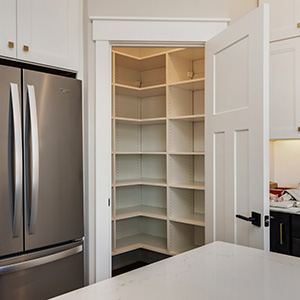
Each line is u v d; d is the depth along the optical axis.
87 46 2.38
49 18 2.23
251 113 1.86
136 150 4.07
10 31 2.03
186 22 2.38
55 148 2.10
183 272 1.02
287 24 2.37
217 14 2.40
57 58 2.27
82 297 0.85
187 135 3.62
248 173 1.89
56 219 2.10
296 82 2.35
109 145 2.43
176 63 3.47
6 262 1.86
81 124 2.27
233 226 2.02
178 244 3.47
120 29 2.37
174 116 3.43
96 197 2.37
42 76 2.04
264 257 1.17
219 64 2.21
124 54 3.44
